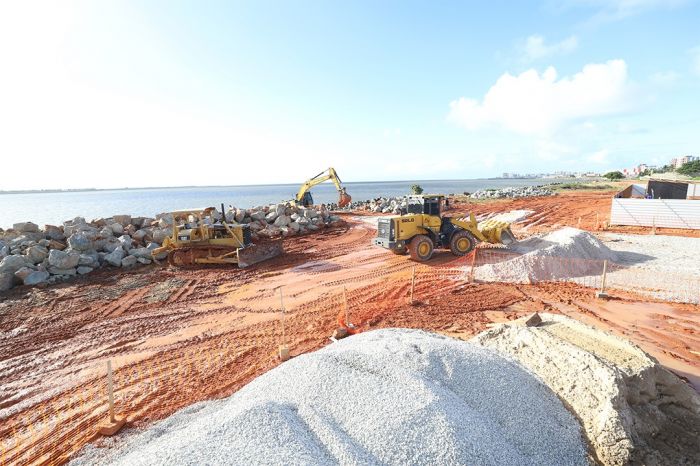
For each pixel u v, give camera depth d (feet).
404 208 48.06
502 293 31.35
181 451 10.73
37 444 15.15
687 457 12.14
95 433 15.48
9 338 26.11
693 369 18.98
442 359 15.06
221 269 44.50
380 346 16.20
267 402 12.92
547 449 12.30
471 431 11.82
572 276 35.04
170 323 28.27
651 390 14.39
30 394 19.13
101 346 24.59
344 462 10.51
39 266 39.99
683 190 80.59
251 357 22.15
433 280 35.91
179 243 46.60
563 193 142.82
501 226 46.37
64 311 31.09
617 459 11.96
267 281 38.99
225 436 11.31
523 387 14.33
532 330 18.75
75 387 19.58
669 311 26.45
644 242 50.11
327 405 12.92
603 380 14.07
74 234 46.91
